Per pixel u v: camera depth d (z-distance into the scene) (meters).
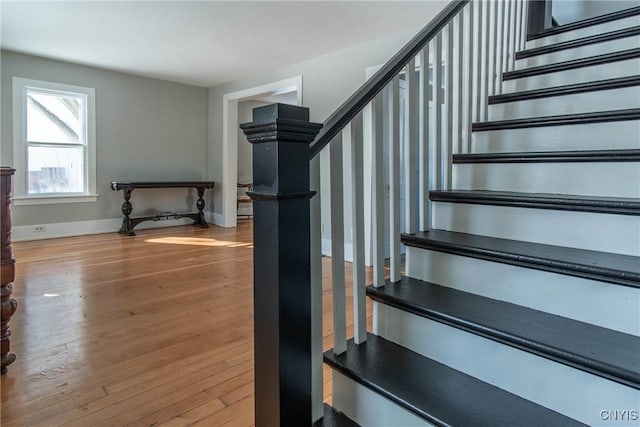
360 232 1.31
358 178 1.28
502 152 1.90
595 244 1.27
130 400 1.55
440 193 1.64
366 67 4.05
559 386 0.99
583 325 1.10
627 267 1.06
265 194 0.98
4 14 3.38
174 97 6.07
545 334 1.04
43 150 4.92
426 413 1.00
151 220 5.83
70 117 5.11
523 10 2.53
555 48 2.27
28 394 1.58
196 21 3.50
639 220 1.18
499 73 2.25
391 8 3.20
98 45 4.21
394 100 1.43
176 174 6.19
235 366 1.84
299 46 4.17
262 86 5.41
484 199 1.51
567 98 1.89
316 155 1.10
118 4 3.17
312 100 4.66
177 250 4.45
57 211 5.08
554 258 1.17
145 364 1.84
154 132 5.88
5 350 1.75
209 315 2.49
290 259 1.00
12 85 4.57
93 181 5.33
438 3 3.11
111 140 5.46
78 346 2.02
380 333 1.41
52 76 4.84
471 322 1.13
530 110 2.02
